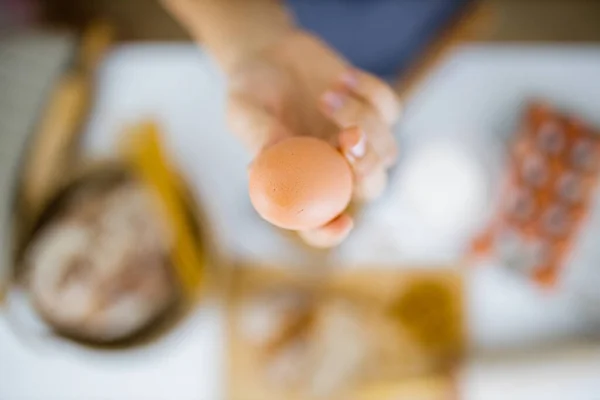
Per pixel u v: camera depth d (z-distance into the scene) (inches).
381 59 31.6
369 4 31.6
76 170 29.8
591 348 29.0
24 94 29.9
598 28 36.6
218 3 26.2
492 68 29.9
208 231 29.2
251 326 30.0
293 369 29.8
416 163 28.8
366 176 20.4
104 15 36.6
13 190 29.2
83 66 30.1
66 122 29.6
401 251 29.7
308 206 16.5
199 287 29.4
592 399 29.2
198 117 30.1
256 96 24.0
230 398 30.0
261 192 16.6
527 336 29.6
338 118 22.2
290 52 24.8
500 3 36.9
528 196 29.2
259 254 30.0
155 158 28.9
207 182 30.1
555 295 29.4
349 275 30.0
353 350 29.7
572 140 29.0
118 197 29.5
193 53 30.1
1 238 28.9
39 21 36.7
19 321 29.4
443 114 30.0
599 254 29.0
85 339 28.9
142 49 30.2
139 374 30.2
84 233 29.3
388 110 23.4
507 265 29.4
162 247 29.2
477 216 29.2
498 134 29.7
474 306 29.8
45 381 30.1
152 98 30.2
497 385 29.4
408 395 29.7
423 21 31.2
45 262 29.1
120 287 29.0
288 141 17.0
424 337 29.8
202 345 30.1
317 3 31.8
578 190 28.9
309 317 29.9
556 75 29.7
